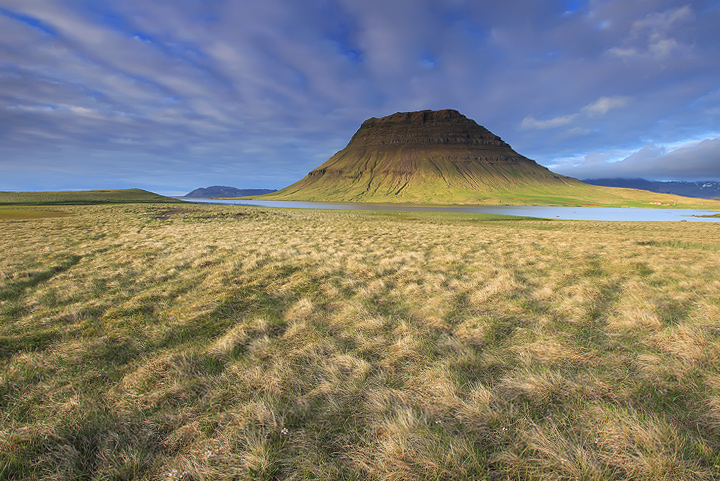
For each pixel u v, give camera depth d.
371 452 3.38
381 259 14.52
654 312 7.20
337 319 7.35
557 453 3.26
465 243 20.25
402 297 9.09
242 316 7.69
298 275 11.34
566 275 11.47
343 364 5.24
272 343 6.09
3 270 11.66
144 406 4.14
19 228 26.25
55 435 3.55
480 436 3.60
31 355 5.43
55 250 16.14
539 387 4.36
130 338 6.29
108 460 3.35
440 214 74.06
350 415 4.00
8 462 3.23
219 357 5.57
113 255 14.98
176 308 8.03
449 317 7.50
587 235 26.80
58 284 10.15
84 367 5.12
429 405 4.14
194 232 24.81
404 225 37.59
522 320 7.15
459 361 5.24
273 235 23.52
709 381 4.33
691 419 3.68
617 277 10.99
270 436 3.65
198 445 3.53
